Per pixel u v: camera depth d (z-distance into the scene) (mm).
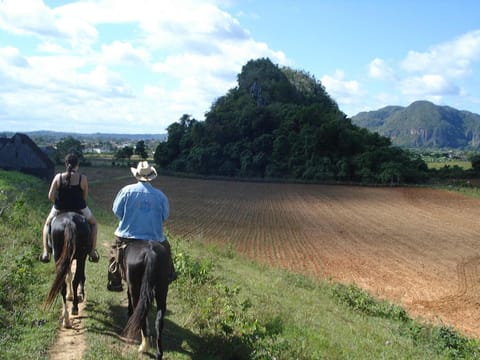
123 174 88250
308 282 19125
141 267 6609
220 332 8078
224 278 14516
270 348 7676
